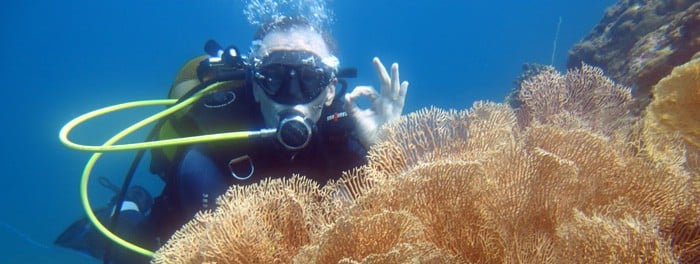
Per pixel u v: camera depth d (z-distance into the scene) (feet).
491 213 5.09
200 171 9.19
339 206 5.86
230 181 9.41
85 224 16.80
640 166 5.60
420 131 6.58
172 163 10.07
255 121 9.98
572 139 5.81
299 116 8.79
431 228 5.38
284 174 9.73
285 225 5.96
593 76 8.82
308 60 9.29
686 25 13.23
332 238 4.80
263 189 6.04
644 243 4.32
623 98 8.80
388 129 6.67
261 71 9.32
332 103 10.36
